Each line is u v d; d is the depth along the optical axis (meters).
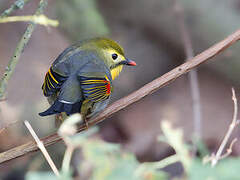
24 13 13.74
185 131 13.26
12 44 13.01
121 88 14.86
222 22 14.73
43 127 11.05
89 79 6.72
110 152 3.01
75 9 13.30
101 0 15.52
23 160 10.70
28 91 11.45
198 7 14.78
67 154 3.19
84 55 7.15
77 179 3.23
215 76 15.48
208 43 14.95
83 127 6.82
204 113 14.17
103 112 6.78
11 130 10.41
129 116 13.95
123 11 15.24
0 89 6.48
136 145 12.92
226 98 14.92
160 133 13.23
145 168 2.94
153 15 15.20
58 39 13.18
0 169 10.51
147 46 15.59
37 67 12.22
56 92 6.84
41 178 2.88
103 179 2.87
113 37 15.38
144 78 15.38
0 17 6.70
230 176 2.74
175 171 11.23
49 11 13.30
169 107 14.41
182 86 15.27
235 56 14.68
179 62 15.72
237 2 14.91
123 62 8.02
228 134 4.58
